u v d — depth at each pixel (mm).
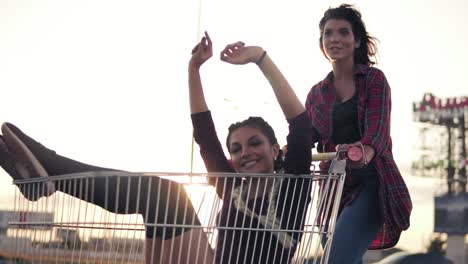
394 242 4402
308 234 3576
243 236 3748
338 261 4191
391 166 4246
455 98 66625
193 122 4094
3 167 3910
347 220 4230
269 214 3727
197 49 3893
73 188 3789
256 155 3867
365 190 4277
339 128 4359
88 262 3615
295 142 3756
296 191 3752
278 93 3762
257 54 3732
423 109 67125
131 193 3689
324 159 3805
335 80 4430
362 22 4402
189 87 4039
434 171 66938
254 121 3916
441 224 64188
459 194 65500
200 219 3590
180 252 3609
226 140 3965
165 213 3539
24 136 3848
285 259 3725
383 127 4145
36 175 3783
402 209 4242
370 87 4262
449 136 66750
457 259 64625
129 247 3561
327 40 4367
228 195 3834
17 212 3873
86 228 3613
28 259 3783
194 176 3482
